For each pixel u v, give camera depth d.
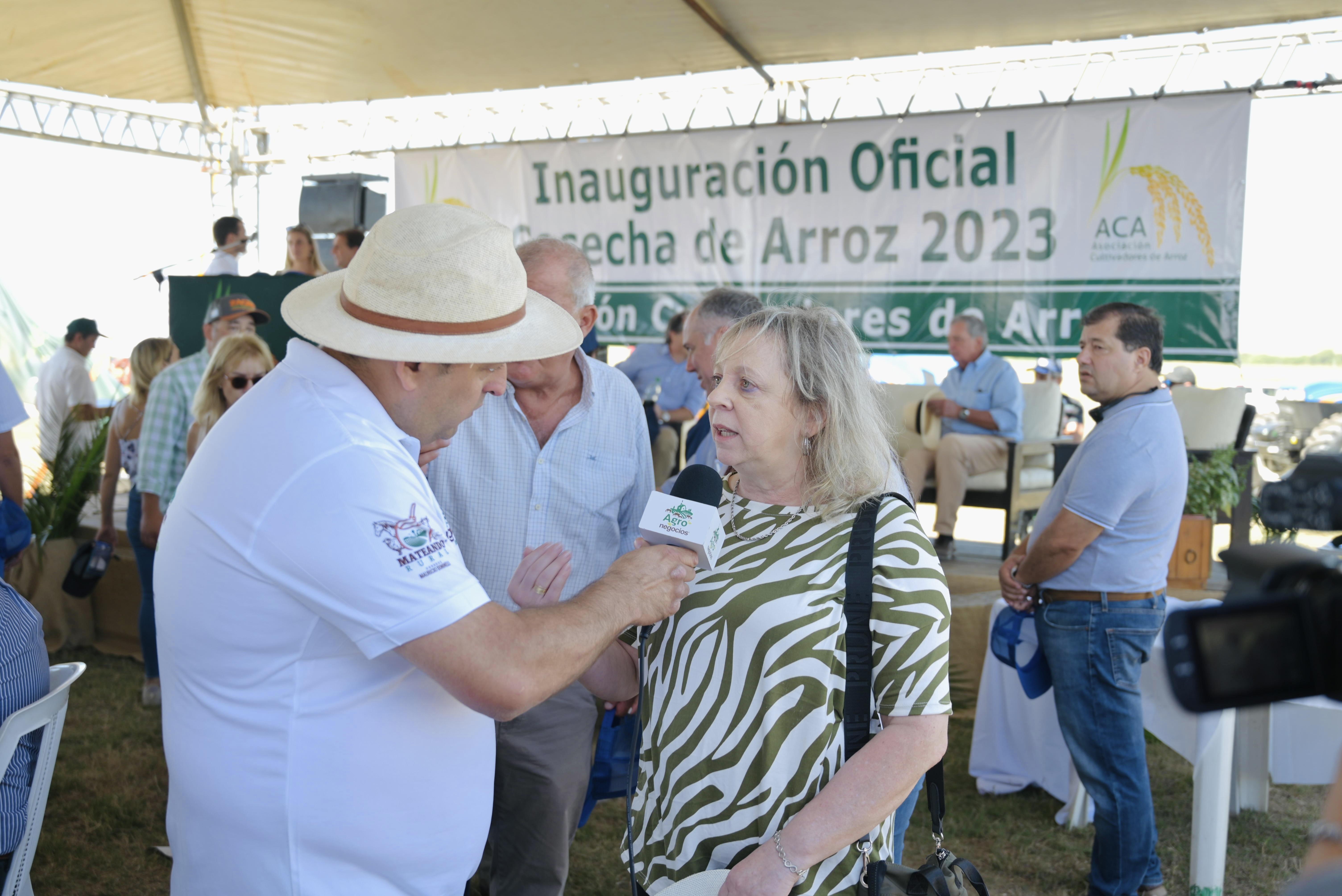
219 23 7.20
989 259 7.02
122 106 9.52
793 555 1.44
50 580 5.34
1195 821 2.86
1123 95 6.88
